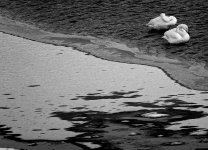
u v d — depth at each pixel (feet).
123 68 90.43
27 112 73.82
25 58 97.14
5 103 77.15
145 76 86.33
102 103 76.18
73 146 63.52
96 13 126.41
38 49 102.94
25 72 89.61
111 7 130.62
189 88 80.74
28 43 107.45
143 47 101.24
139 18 120.16
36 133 67.36
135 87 81.87
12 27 120.88
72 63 93.76
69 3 137.80
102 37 109.09
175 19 111.04
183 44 101.19
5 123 70.54
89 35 111.14
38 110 74.49
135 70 89.30
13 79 86.48
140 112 72.69
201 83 82.43
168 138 64.59
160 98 77.25
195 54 95.35
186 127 67.51
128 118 70.90
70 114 72.84
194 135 65.10
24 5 139.64
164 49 99.30
